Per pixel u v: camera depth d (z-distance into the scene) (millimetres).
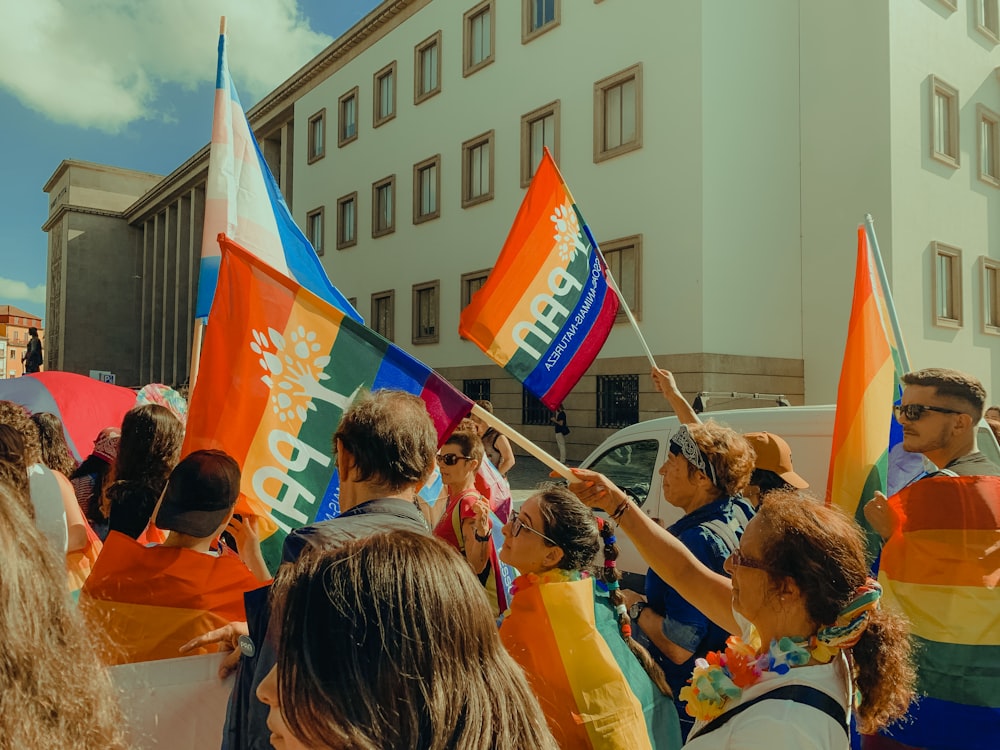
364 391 2566
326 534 1671
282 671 894
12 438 2373
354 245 26062
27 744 788
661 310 15953
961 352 17516
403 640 901
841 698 1455
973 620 2418
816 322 16734
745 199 15977
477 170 21047
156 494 2590
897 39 16094
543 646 2023
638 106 16406
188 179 40781
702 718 1554
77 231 50969
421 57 23172
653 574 2582
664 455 5438
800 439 4703
